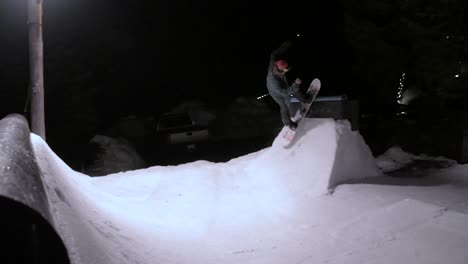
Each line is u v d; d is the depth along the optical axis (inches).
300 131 269.7
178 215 217.9
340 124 245.9
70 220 108.4
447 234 127.3
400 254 122.9
